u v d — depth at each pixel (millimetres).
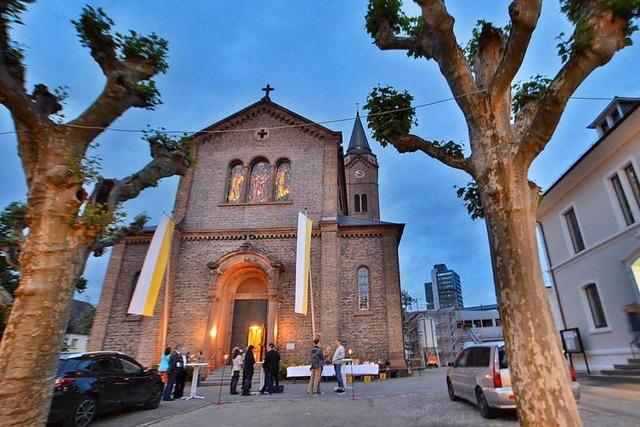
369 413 8664
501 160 4812
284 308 18625
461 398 9773
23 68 6188
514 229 4469
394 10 7508
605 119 16078
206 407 10508
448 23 5551
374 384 15047
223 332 18719
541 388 3779
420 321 40906
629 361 11797
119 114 6938
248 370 13055
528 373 3881
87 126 6328
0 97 5562
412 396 11172
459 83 5523
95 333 18344
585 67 4715
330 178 21547
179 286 19266
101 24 7363
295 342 17891
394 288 18625
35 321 4977
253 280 20172
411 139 7129
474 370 8516
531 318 4055
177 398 12586
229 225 20812
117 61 7484
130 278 19688
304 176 21875
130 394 9453
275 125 23531
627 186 12133
